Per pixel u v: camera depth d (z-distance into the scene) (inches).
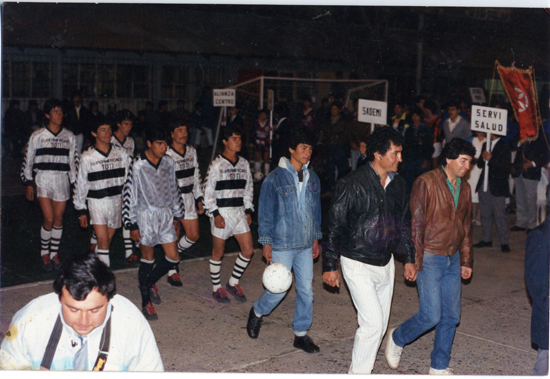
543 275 130.2
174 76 707.4
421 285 163.5
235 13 639.8
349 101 611.8
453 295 166.6
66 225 358.9
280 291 180.7
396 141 151.9
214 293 239.9
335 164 458.3
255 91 649.6
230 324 214.5
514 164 359.6
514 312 234.7
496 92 650.8
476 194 373.1
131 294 243.3
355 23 616.4
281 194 180.7
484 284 270.2
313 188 184.9
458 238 163.0
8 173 517.0
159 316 219.9
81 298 90.4
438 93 627.8
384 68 621.6
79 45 620.1
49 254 273.9
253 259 303.3
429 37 618.2
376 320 153.1
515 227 374.0
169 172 216.1
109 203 239.6
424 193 159.8
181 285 257.1
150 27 639.1
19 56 605.9
